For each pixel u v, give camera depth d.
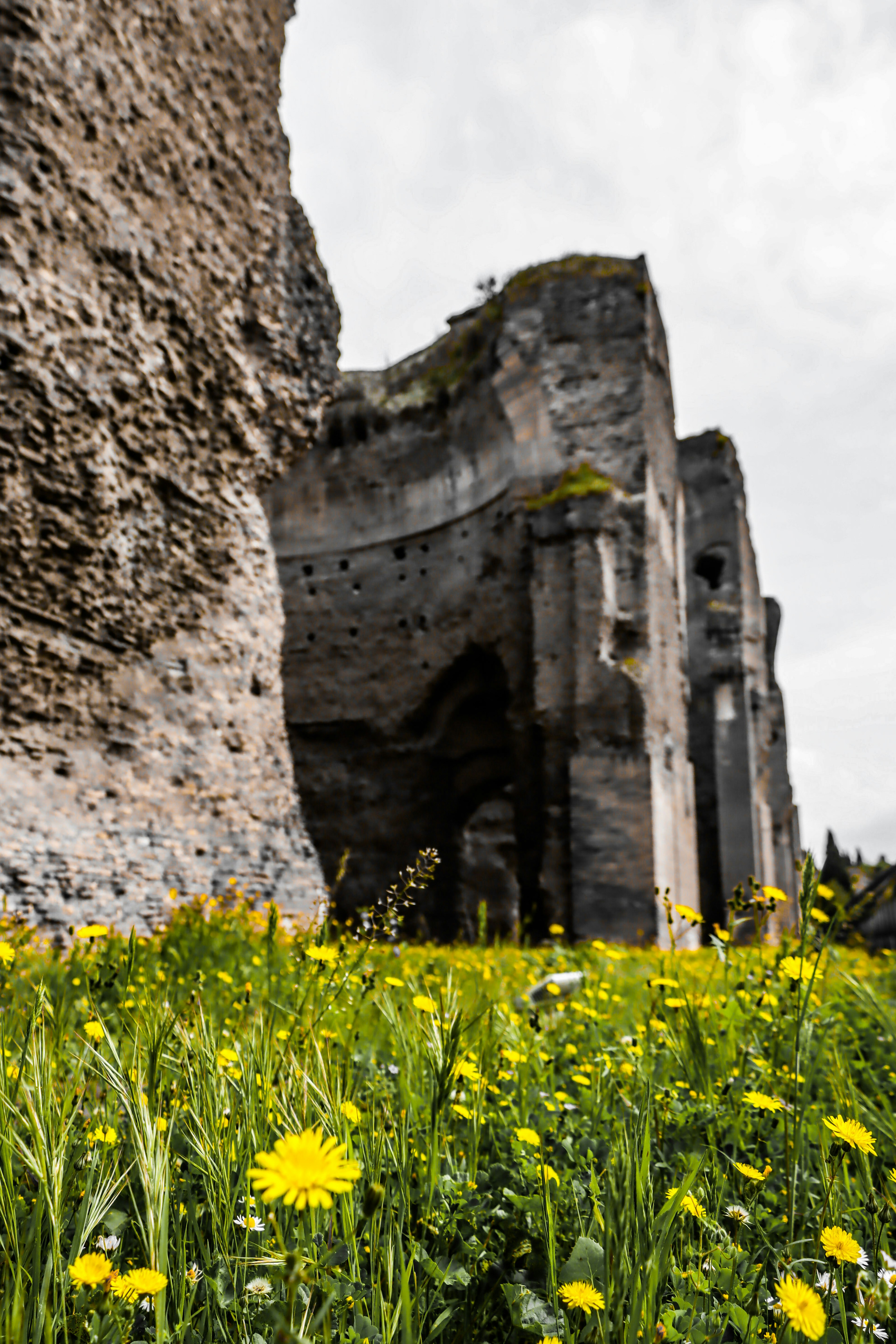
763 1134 2.46
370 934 2.87
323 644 26.59
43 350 8.58
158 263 10.12
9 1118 1.80
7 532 8.33
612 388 22.02
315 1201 0.97
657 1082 2.81
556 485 21.91
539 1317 1.49
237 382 11.19
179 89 10.67
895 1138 2.35
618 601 20.78
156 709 9.90
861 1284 1.57
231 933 6.94
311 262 12.77
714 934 3.18
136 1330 1.51
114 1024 3.13
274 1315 1.40
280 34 12.72
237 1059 2.15
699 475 35.22
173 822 9.78
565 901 19.06
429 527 25.64
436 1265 1.61
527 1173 2.03
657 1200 1.90
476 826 34.72
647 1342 1.30
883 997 4.54
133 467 9.76
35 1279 1.42
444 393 26.30
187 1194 1.83
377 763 25.53
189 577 10.51
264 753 11.19
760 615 36.59
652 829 18.66
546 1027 3.55
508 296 23.64
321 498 27.61
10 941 4.27
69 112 9.12
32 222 8.61
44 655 8.75
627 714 19.41
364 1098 2.47
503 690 23.83
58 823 8.55
